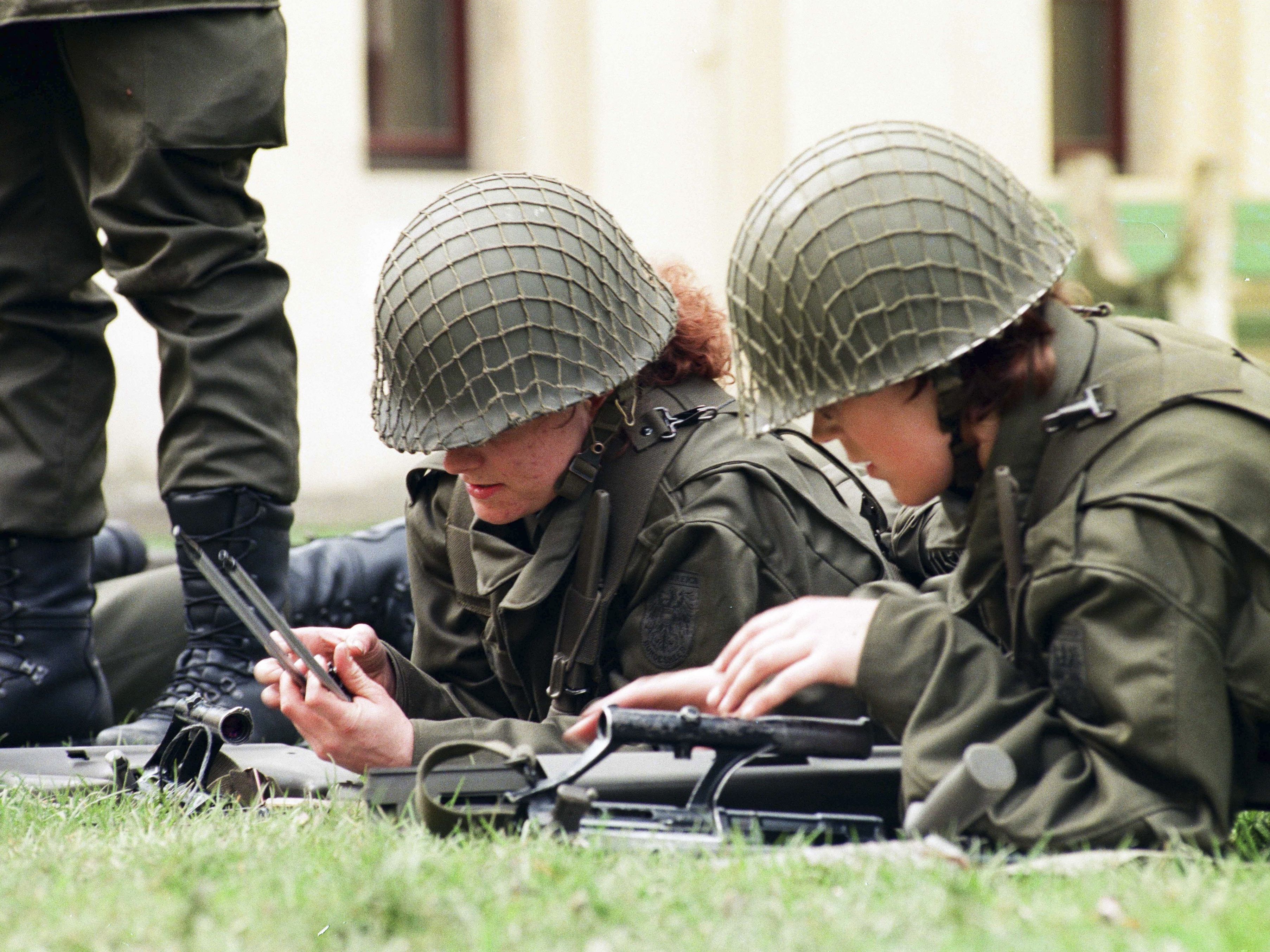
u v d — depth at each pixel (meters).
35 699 10.70
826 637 6.34
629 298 8.09
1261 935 4.71
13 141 10.52
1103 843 5.84
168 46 10.04
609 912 4.99
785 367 6.58
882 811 6.81
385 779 6.84
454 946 4.71
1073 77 38.78
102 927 4.89
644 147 35.22
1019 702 6.17
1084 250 36.41
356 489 33.72
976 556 6.59
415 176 34.53
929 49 35.88
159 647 12.45
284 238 33.28
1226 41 37.91
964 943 4.64
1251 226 37.25
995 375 6.31
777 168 35.50
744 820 6.29
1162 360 6.30
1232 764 6.04
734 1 35.16
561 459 7.95
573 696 8.12
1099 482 6.14
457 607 8.96
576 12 35.47
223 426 10.34
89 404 10.92
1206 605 5.88
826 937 4.70
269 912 4.98
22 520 10.65
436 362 7.71
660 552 7.86
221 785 7.82
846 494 9.25
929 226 6.31
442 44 35.69
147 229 10.16
